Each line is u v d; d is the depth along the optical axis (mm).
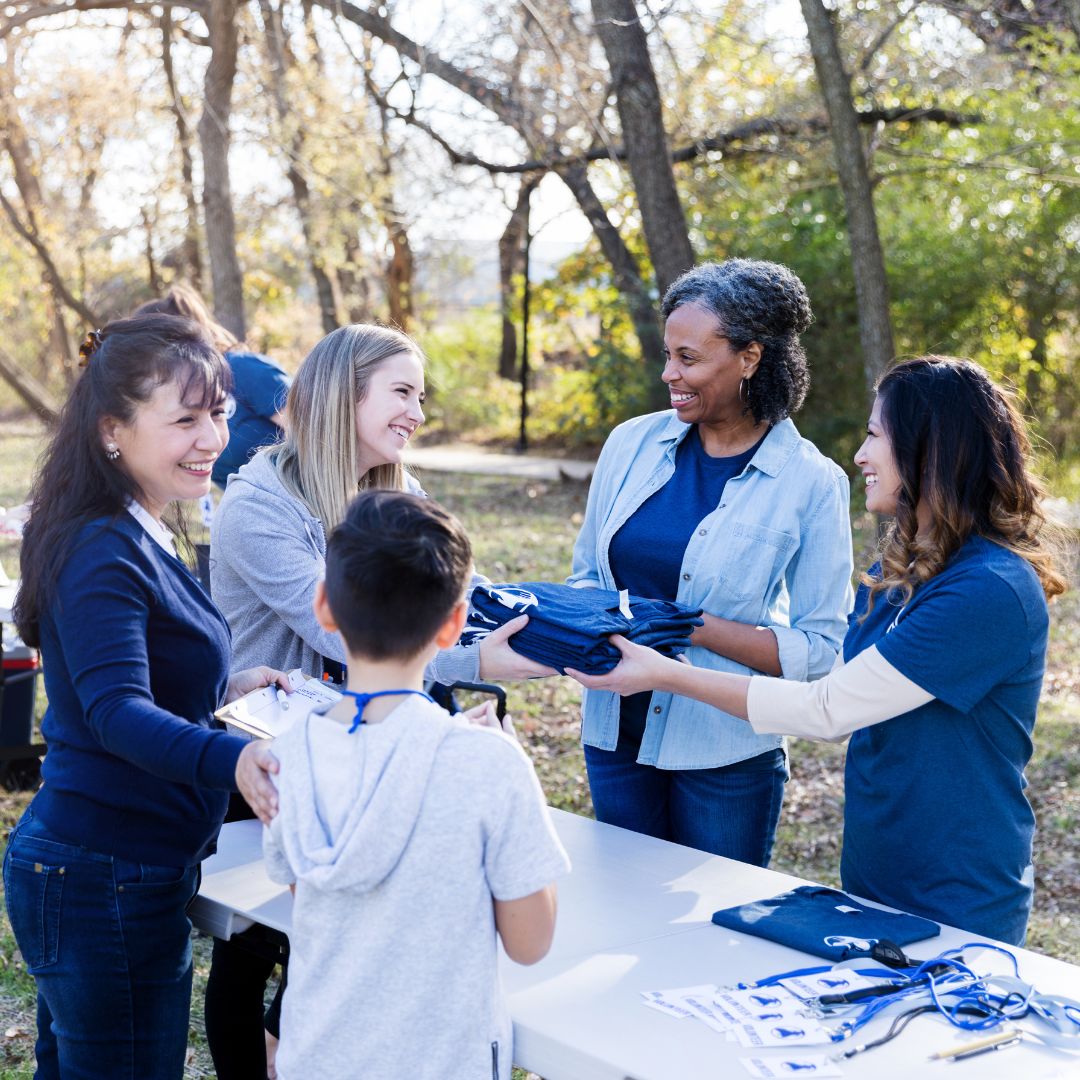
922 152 11453
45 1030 2152
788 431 2754
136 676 1878
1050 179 10688
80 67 15531
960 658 2070
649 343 13508
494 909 1653
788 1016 1705
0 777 5035
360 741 1614
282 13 12164
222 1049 2566
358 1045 1601
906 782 2178
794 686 2258
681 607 2570
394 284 21828
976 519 2143
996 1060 1627
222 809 2107
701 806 2764
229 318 11312
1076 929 4125
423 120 12125
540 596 2564
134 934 1984
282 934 2088
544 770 5441
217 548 2557
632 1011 1743
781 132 11633
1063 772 5516
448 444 20688
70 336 22078
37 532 1958
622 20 8891
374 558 1627
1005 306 12906
